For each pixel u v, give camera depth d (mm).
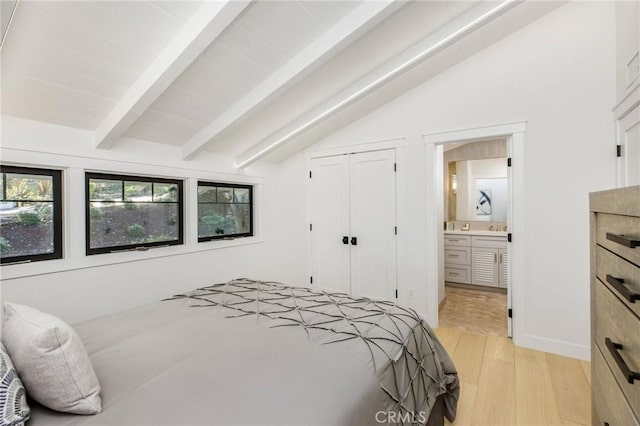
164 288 2775
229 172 3445
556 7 2566
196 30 1714
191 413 914
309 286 4102
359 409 1025
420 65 2867
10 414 800
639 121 1986
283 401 974
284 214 4273
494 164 5012
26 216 2051
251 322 1619
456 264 4801
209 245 3207
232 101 2553
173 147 2867
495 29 2635
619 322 904
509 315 2918
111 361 1221
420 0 2055
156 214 2832
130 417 903
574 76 2527
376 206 3576
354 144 3703
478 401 2021
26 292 1969
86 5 1516
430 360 1687
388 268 3506
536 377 2275
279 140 3229
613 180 2393
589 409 1921
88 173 2357
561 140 2580
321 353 1282
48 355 910
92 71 1863
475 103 2947
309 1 1870
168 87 2184
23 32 1525
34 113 1976
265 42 2078
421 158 3262
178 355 1267
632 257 814
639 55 1964
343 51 2377
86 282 2258
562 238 2592
